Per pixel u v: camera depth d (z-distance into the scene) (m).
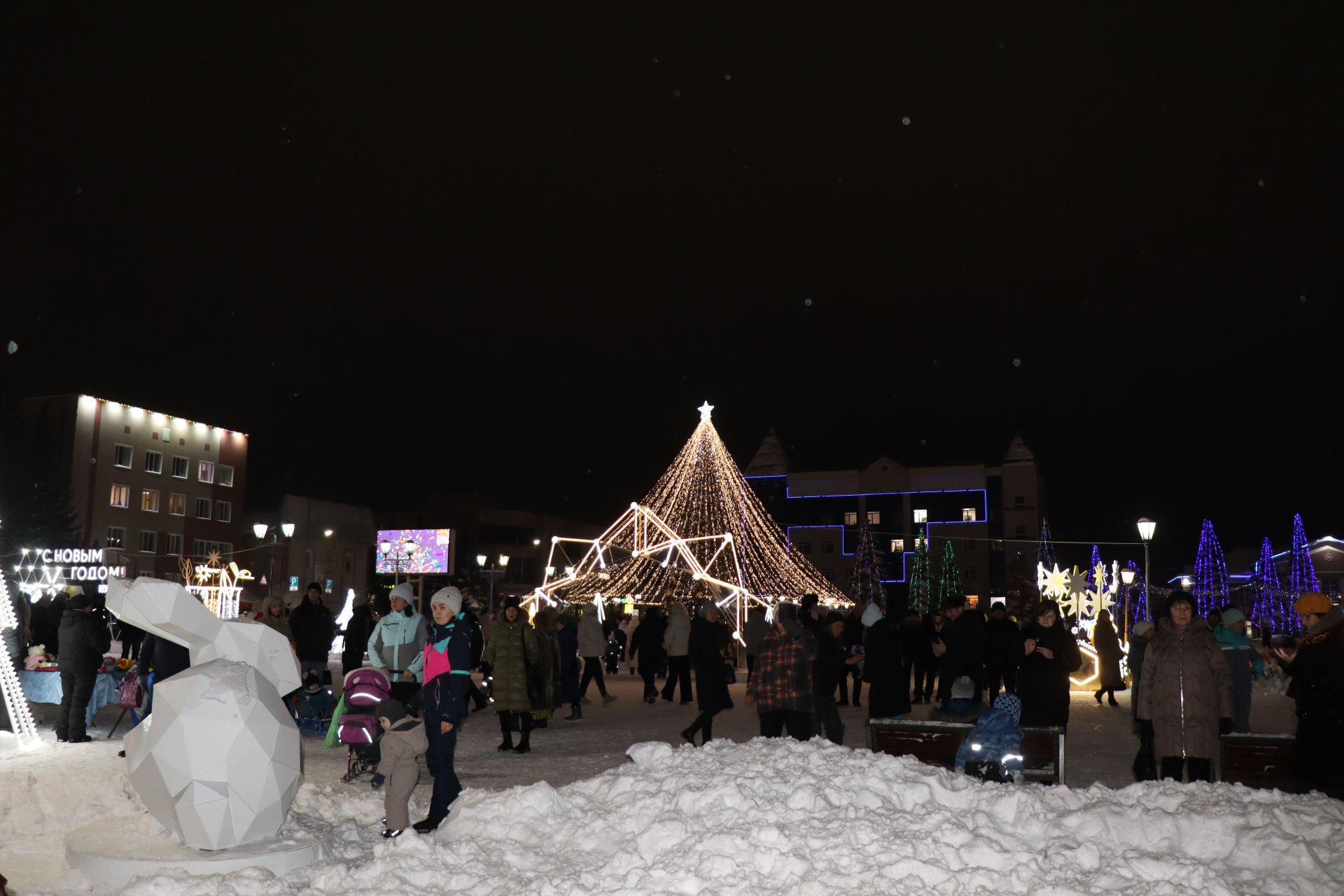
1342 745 7.54
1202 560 54.19
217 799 6.58
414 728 7.69
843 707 18.98
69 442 54.41
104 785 9.10
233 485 63.75
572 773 11.16
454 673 8.13
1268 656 25.34
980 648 15.52
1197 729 8.01
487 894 5.78
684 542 36.69
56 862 7.01
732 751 7.41
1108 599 29.02
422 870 6.06
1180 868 5.50
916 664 20.12
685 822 6.18
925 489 81.06
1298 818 6.00
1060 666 11.73
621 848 6.23
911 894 5.32
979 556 79.00
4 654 12.48
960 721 8.51
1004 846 5.79
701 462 42.72
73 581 13.12
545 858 6.33
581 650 20.44
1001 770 7.86
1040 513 81.19
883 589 73.44
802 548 82.56
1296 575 54.91
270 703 6.99
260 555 68.00
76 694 12.88
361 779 10.39
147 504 58.25
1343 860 5.68
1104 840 5.98
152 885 5.99
